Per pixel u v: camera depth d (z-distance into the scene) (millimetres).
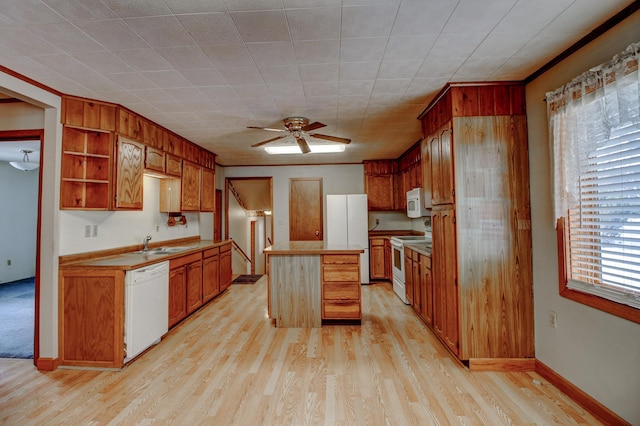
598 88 1781
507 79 2518
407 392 2191
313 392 2199
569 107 1989
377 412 1968
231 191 6891
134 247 3576
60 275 2613
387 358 2721
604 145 1810
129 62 2139
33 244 6531
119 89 2586
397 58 2148
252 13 1626
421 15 1673
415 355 2777
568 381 2139
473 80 2521
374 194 6043
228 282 5191
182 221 4570
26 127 2682
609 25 1759
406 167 5367
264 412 1977
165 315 3133
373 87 2639
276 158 5684
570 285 2131
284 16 1658
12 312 4125
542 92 2355
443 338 2877
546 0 1563
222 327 3525
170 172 3863
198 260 4023
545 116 2330
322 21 1712
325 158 5812
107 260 2885
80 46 1925
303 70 2305
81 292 2594
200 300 4074
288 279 3572
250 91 2670
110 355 2555
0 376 2453
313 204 6266
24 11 1573
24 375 2467
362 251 3535
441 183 2832
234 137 4164
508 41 1955
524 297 2516
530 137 2494
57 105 2613
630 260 1721
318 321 3533
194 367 2578
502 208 2529
